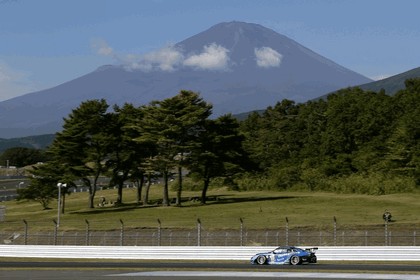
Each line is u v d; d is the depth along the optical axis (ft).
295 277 273.75
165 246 382.42
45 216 614.34
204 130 646.33
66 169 652.07
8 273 301.84
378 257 345.31
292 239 418.92
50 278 278.87
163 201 637.71
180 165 629.92
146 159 636.89
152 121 636.07
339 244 398.83
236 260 361.71
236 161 649.20
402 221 465.06
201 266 329.93
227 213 550.77
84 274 295.28
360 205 568.41
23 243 449.89
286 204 590.96
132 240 438.81
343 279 266.16
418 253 341.00
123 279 274.16
